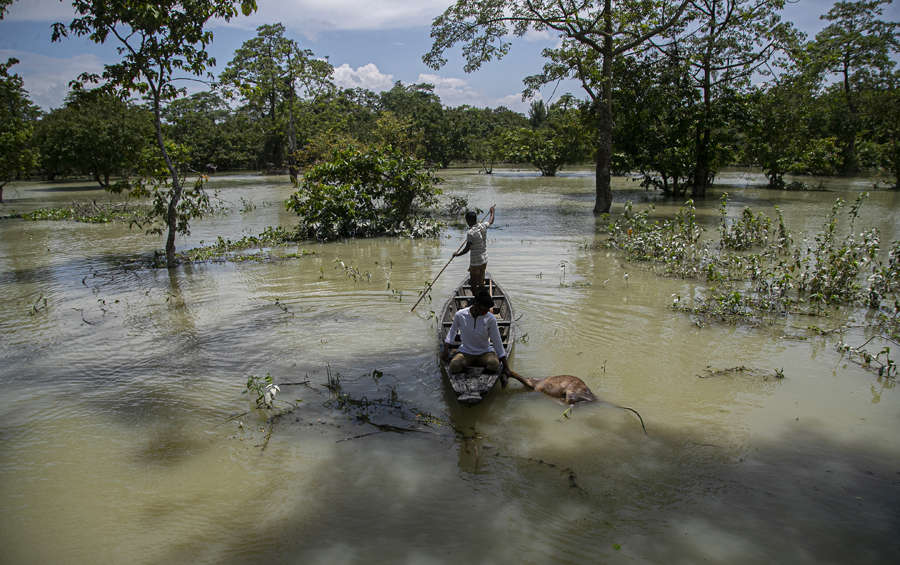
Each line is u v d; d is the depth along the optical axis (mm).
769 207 20859
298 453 4621
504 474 4273
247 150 62250
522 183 37375
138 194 13062
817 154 27906
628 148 26359
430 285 8727
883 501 3842
